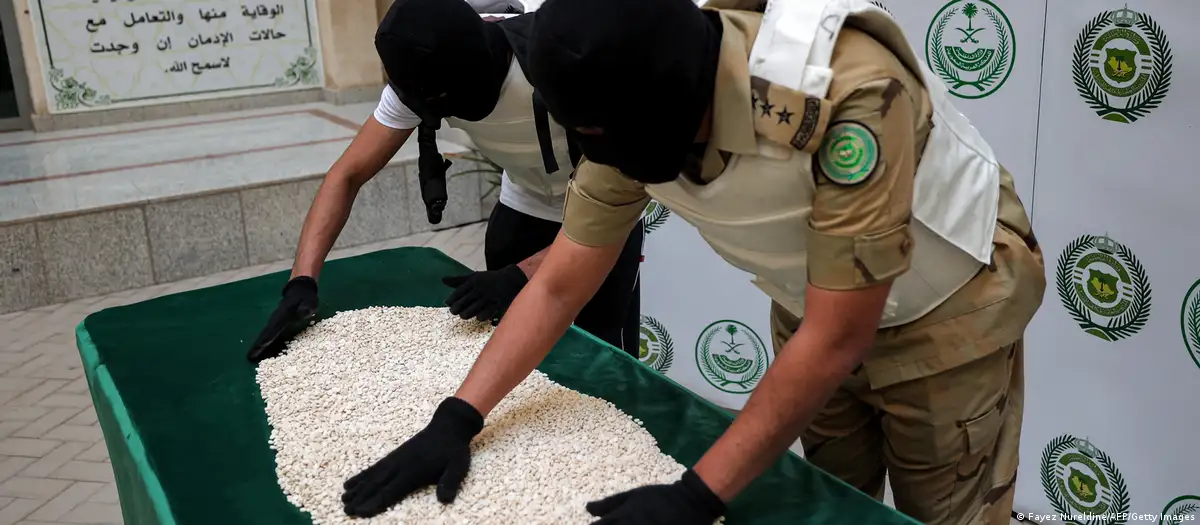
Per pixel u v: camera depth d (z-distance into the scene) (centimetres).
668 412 122
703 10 87
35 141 474
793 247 96
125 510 144
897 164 82
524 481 105
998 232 111
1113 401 177
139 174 400
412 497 104
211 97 544
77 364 293
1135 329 170
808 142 81
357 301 165
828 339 85
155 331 154
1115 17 158
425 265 183
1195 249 158
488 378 113
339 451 113
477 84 127
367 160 161
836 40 82
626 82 74
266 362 139
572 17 74
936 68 186
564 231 112
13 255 332
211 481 108
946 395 114
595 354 140
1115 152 164
